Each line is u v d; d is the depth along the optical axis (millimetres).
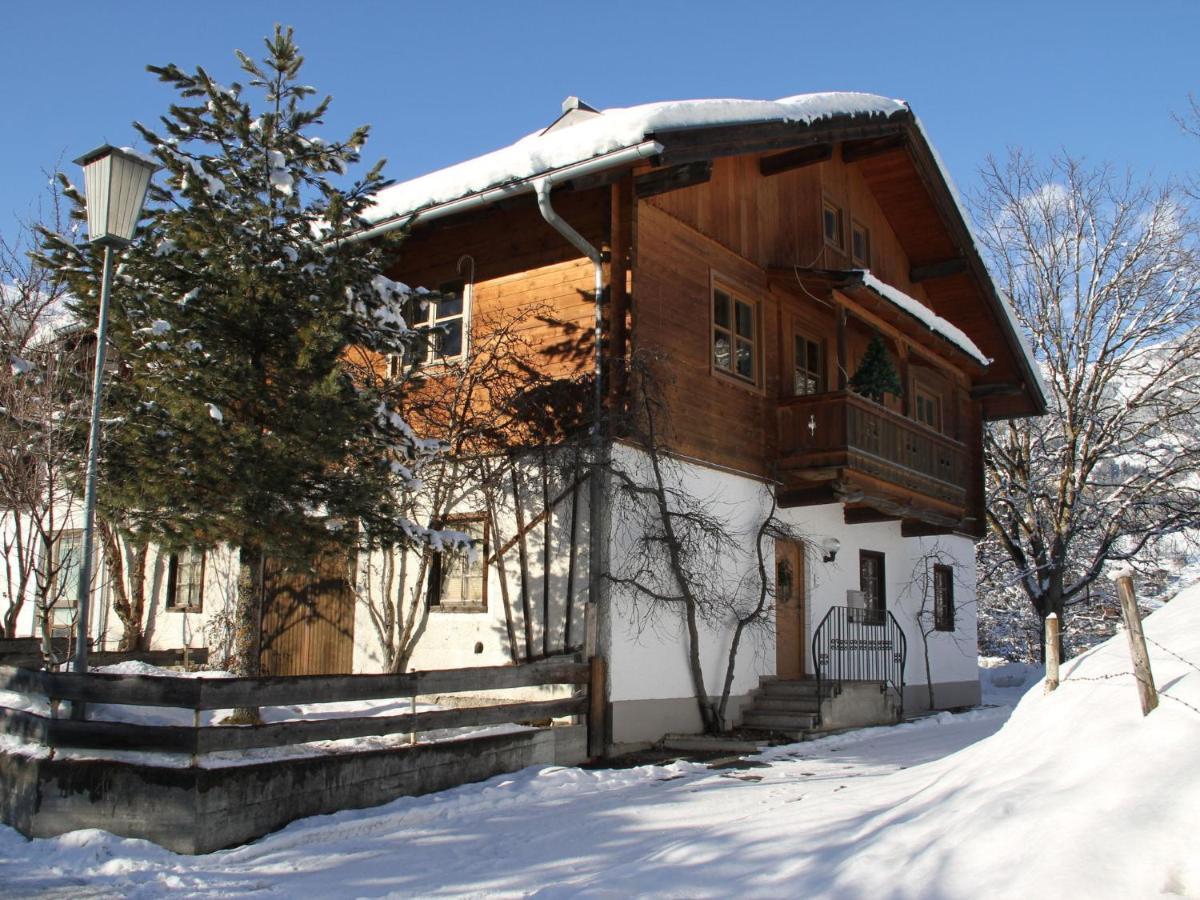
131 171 8562
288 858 7090
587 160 11664
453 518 13453
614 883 6008
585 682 11266
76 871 6801
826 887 5410
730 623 13867
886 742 13156
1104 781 5285
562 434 12516
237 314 9414
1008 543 28062
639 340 12547
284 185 9891
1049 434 28578
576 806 8609
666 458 12883
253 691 7785
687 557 12820
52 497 12289
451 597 13336
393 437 10422
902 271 20453
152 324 9422
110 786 7453
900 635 18266
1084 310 27359
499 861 6922
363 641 13875
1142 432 27062
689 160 12211
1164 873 4453
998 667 26875
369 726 8609
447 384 13359
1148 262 26891
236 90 9875
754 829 7027
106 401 9930
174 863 6938
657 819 7922
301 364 9320
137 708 9812
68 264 9719
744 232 15086
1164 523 26141
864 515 16875
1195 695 5684
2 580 18109
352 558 10750
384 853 7234
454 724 9406
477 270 13797
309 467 9500
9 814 7910
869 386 15742
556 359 12828
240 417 9633
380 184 10391
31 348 13086
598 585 11805
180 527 9352
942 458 17828
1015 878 4777
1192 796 4809
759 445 14820
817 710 13586
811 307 16609
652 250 13016
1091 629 30703
